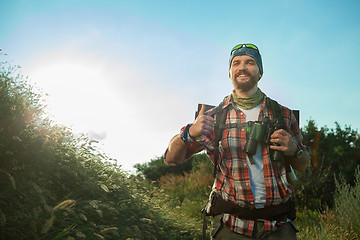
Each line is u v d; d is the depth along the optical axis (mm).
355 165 9008
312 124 12258
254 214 1789
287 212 1812
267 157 1826
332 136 11852
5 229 2080
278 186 1808
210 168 10891
